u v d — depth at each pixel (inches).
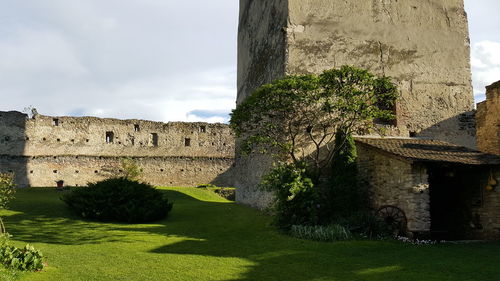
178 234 457.7
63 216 561.0
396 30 600.7
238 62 873.5
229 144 1551.4
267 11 649.6
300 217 443.8
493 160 426.9
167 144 1489.9
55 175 1355.8
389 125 577.3
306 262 313.6
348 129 518.9
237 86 878.4
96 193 566.9
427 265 294.0
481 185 439.5
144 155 1455.5
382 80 494.3
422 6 619.5
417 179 407.2
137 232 468.1
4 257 277.6
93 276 271.9
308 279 268.2
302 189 446.9
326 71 482.3
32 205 616.7
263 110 489.4
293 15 562.6
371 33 588.7
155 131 1486.2
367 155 480.7
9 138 1312.7
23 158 1322.6
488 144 647.1
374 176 465.7
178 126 1512.1
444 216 489.1
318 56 561.6
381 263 304.5
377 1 600.1
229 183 1528.1
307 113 534.3
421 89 596.7
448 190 487.2
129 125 1462.8
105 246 386.0
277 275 278.5
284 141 527.5
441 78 607.8
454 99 607.5
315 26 568.1
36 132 1357.0
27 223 507.5
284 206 446.9
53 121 1391.5
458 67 618.8
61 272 280.7
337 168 482.9
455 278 260.7
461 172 468.1
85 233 459.5
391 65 589.9
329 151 532.4
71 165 1379.2
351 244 373.4
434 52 611.5
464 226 460.4
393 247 362.0
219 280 267.1
